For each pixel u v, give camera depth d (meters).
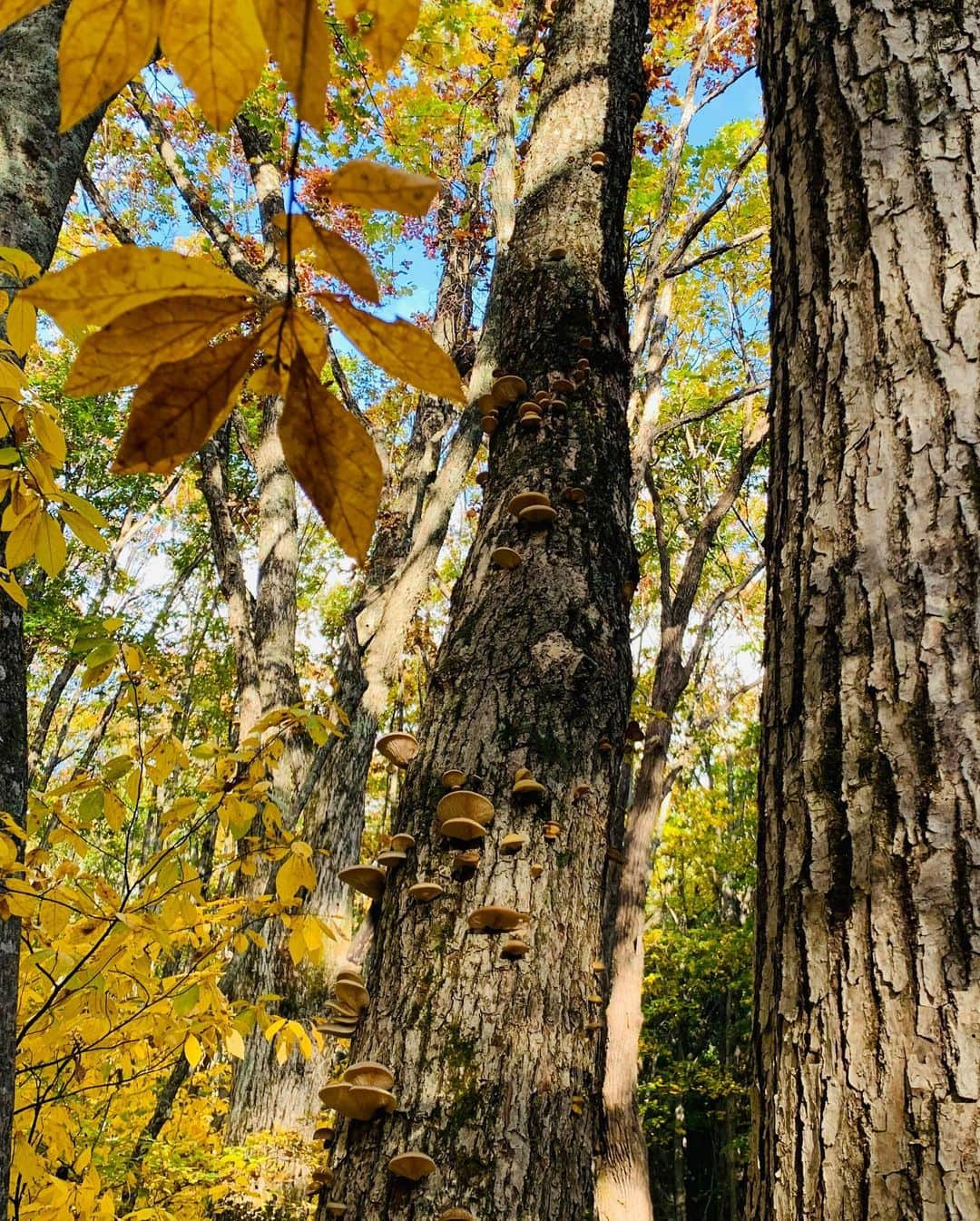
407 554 9.72
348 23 0.44
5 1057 2.08
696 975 17.02
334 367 8.90
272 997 3.28
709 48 8.99
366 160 0.41
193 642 18.89
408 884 2.23
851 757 1.31
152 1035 3.17
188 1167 5.18
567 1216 1.91
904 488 1.38
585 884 2.31
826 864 1.29
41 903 2.67
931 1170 1.06
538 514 2.78
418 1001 2.03
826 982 1.23
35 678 16.70
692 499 15.88
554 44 4.34
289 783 7.33
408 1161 1.78
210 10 0.44
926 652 1.28
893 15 1.62
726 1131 17.50
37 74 2.68
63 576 13.84
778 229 1.74
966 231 1.44
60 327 0.40
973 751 1.21
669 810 20.25
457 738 2.41
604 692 2.59
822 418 1.51
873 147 1.56
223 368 0.42
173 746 3.07
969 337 1.39
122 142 10.20
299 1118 6.26
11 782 2.23
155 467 0.42
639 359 8.88
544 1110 1.95
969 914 1.14
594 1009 2.20
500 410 3.23
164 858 3.00
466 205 10.89
